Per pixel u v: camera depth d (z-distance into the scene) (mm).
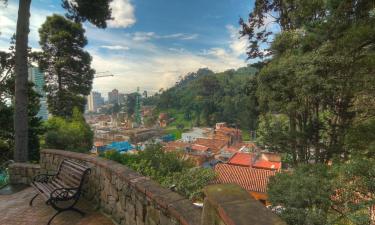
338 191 5684
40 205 4516
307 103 9023
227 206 1387
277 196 6406
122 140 60656
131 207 3201
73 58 22312
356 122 7754
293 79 8031
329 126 9641
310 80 7410
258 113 13188
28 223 3793
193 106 94000
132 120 97812
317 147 9711
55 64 21047
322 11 8188
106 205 3979
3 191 5461
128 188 3271
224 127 65875
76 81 22812
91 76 23281
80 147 12180
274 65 9031
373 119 6930
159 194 2623
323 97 8117
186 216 2082
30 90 12141
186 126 83750
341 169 5703
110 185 3846
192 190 8203
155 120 94250
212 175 9266
